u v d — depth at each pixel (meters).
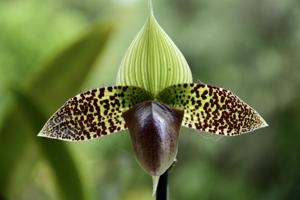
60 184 0.75
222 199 2.43
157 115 0.54
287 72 2.31
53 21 1.84
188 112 0.57
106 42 0.82
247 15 2.39
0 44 1.79
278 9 2.34
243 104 0.56
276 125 2.29
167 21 2.52
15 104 0.76
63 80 0.81
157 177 0.53
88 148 1.48
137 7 2.47
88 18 3.45
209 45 2.42
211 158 2.45
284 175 2.23
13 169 0.80
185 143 2.43
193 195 2.51
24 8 1.85
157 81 0.56
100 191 0.82
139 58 0.56
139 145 0.53
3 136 0.78
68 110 0.56
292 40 2.33
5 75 1.76
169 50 0.56
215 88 0.56
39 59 1.79
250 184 2.34
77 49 0.81
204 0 2.48
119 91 0.56
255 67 2.36
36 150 0.80
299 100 2.28
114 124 0.57
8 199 0.81
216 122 0.57
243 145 2.33
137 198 0.92
